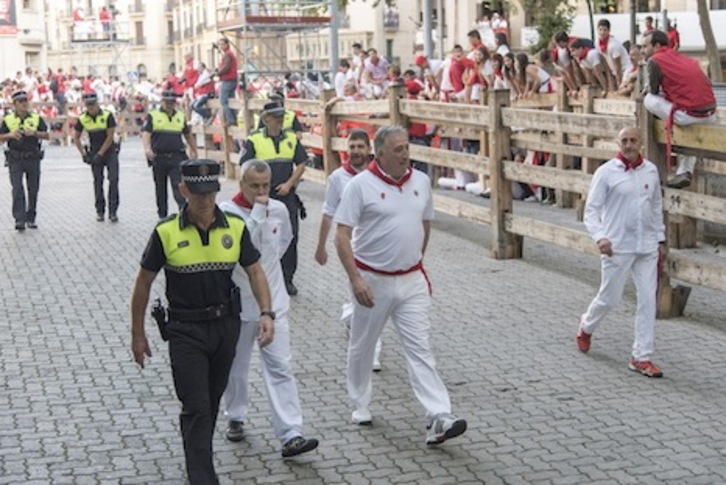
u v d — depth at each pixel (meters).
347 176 8.45
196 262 6.06
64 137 37.78
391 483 6.45
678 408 7.74
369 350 7.31
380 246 7.04
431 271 12.67
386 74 22.38
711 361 8.90
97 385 8.45
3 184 23.48
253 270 6.32
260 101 20.95
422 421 7.54
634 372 8.61
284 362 6.93
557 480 6.45
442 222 16.20
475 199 17.75
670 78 9.92
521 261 13.20
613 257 8.64
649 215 8.60
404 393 8.17
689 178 11.29
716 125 9.72
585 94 15.81
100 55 84.44
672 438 7.12
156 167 16.84
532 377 8.52
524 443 7.07
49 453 7.00
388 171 7.07
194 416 6.07
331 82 25.69
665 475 6.50
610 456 6.82
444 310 10.76
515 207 17.06
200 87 24.19
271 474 6.62
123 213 18.23
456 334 9.85
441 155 14.32
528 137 16.61
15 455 6.97
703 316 10.38
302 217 11.52
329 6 25.80
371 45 57.75
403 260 7.06
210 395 6.34
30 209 16.59
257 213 7.00
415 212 7.08
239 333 6.32
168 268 6.10
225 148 22.69
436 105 14.36
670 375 8.53
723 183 13.12
